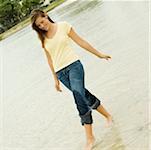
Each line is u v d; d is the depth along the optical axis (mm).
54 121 7633
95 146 5660
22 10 74000
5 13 72500
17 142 7367
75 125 6926
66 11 36375
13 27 67062
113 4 23797
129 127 5770
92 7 28047
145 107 6199
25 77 14094
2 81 15219
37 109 9055
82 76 5648
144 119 5812
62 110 8117
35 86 11773
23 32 40812
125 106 6594
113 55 10336
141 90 6980
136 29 12195
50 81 11586
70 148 6027
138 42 10445
